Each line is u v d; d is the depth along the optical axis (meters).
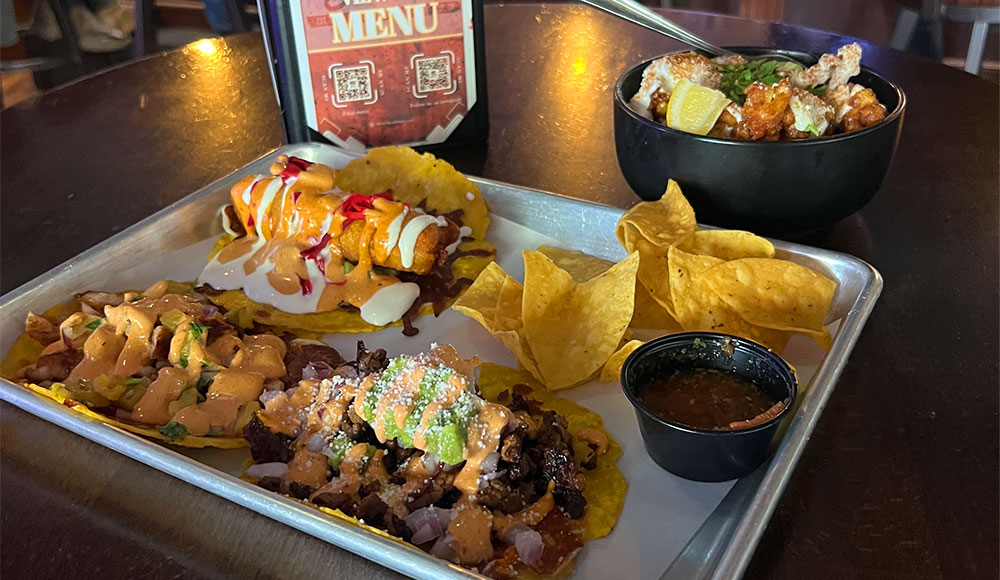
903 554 0.24
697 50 0.43
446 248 0.40
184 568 0.25
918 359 0.32
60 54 0.90
